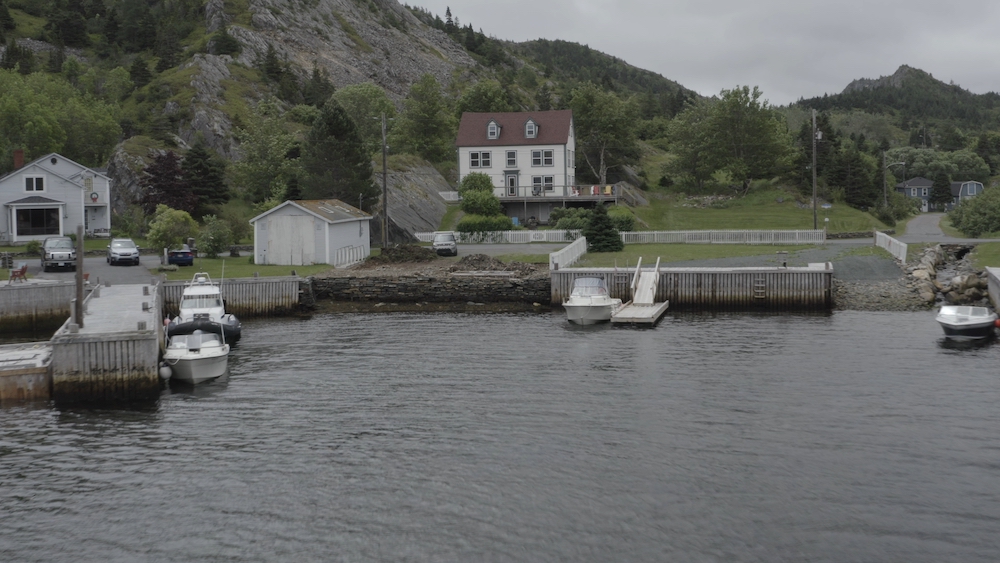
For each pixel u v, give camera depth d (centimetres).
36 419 2986
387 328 4819
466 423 2872
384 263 6556
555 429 2794
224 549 1991
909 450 2566
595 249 6969
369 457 2555
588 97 11375
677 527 2069
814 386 3309
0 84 11681
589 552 1953
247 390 3353
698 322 4912
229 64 14738
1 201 7775
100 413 3058
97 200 8550
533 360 3847
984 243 6981
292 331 4750
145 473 2452
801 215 9662
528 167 9856
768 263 6091
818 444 2628
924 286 5462
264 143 9681
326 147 8012
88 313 3875
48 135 10262
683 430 2773
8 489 2339
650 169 12875
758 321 4916
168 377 3453
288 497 2270
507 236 7969
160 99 12800
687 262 6222
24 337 4662
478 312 5422
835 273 5916
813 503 2195
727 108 10775
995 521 2084
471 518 2128
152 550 1988
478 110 13825
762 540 2002
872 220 9600
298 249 6444
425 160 11062
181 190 8669
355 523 2112
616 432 2756
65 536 2059
